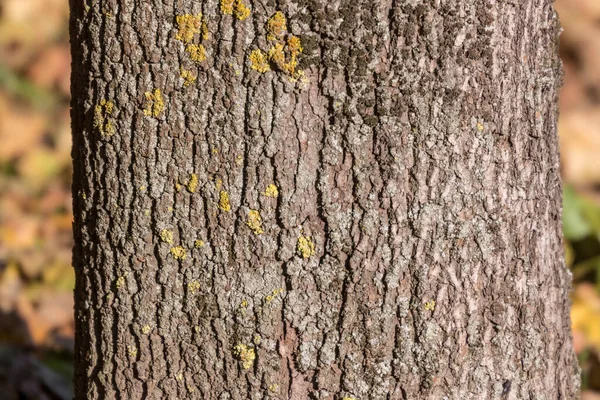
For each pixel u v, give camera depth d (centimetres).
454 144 91
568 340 100
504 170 93
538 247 96
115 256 94
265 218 91
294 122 90
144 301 94
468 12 90
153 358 94
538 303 96
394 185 91
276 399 94
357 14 89
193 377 94
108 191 93
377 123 90
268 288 92
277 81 90
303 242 92
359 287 92
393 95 90
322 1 89
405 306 93
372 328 93
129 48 90
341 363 93
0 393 124
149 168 92
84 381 97
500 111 92
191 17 90
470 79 91
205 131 91
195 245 92
